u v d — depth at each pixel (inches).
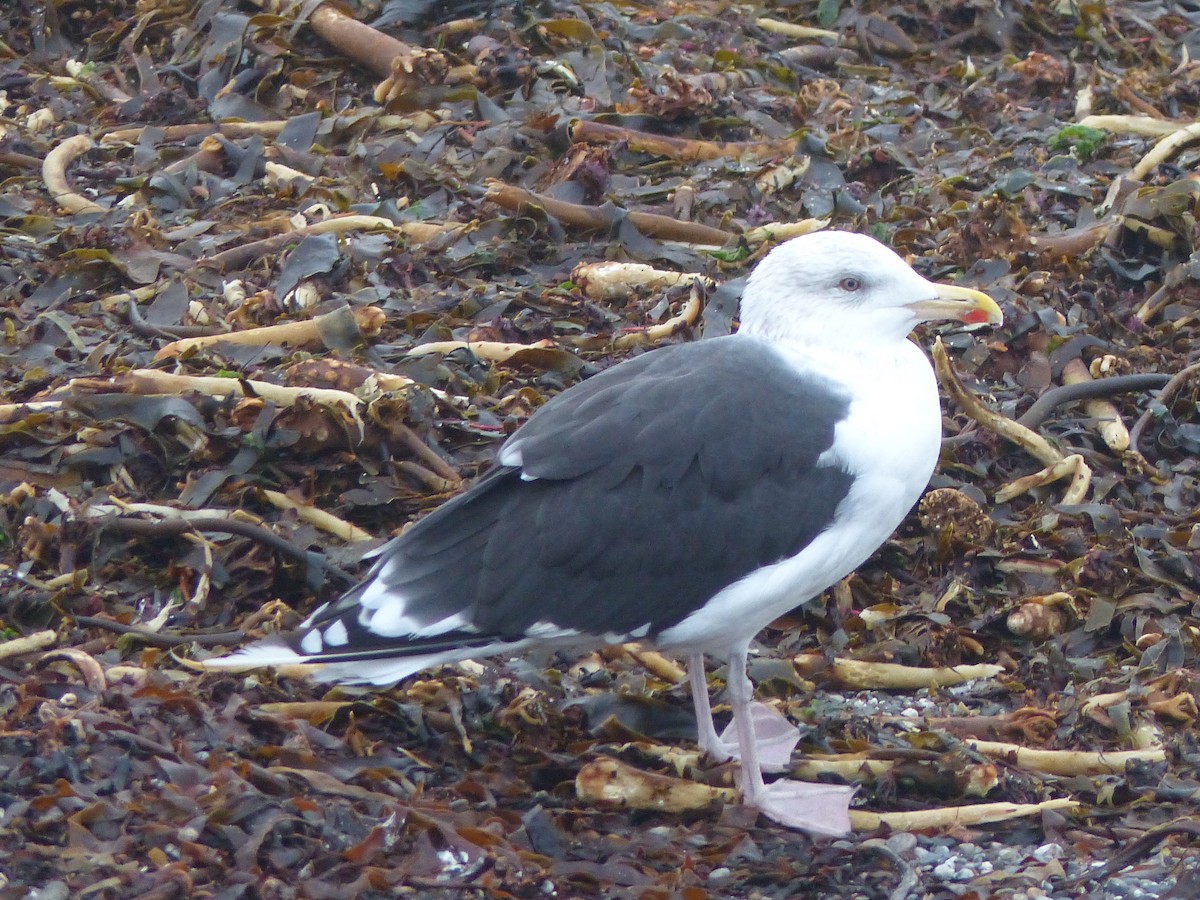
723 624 352.8
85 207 594.9
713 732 379.2
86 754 329.4
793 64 751.7
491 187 586.6
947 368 482.0
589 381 371.9
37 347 497.7
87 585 411.8
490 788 355.6
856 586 437.1
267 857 312.0
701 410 353.1
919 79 755.4
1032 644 422.9
